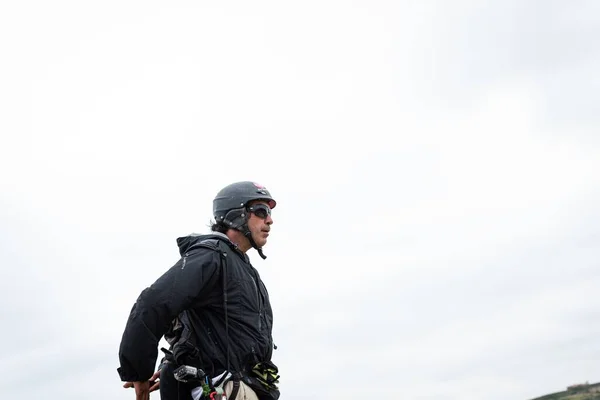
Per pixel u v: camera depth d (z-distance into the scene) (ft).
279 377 20.61
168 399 20.30
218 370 19.77
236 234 21.30
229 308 20.15
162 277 19.42
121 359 18.98
